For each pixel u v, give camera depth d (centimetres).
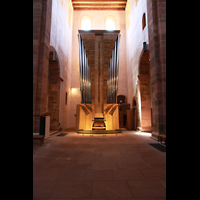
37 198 233
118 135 888
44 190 258
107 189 262
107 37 1355
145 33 988
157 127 725
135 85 1248
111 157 452
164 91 717
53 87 1092
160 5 770
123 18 1633
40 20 736
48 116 742
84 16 1634
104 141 698
